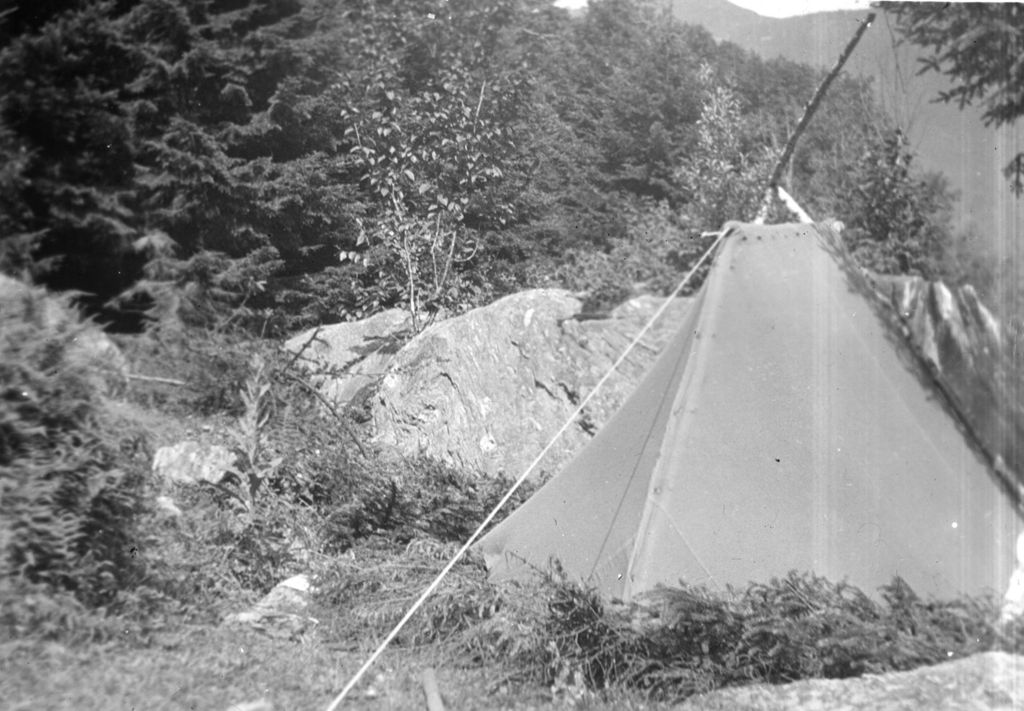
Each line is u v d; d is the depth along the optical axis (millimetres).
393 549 6734
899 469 5934
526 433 8852
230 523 6660
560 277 10656
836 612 5152
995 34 6492
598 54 12648
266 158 12164
